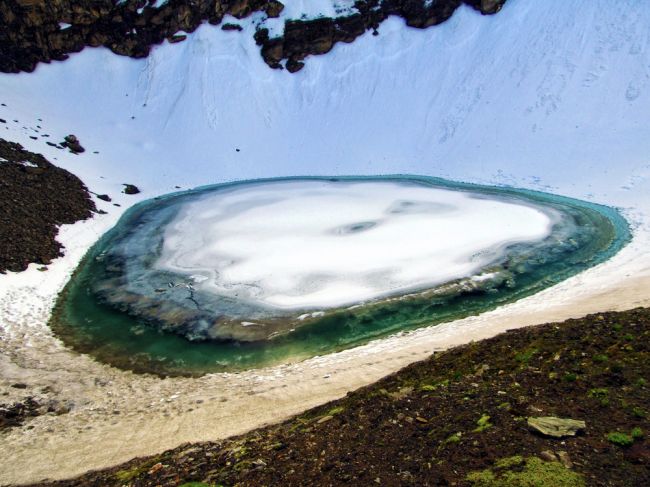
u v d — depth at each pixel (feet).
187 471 32.83
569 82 162.91
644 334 38.45
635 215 104.68
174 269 94.73
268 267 92.32
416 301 75.61
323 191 146.10
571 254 89.25
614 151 134.31
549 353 39.04
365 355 58.75
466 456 26.04
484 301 74.28
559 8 186.19
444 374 42.27
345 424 34.60
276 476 29.04
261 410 47.32
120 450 42.75
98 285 88.79
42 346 67.05
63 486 37.37
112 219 124.67
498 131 162.91
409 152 172.96
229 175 172.86
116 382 58.18
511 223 107.24
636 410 26.81
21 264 89.15
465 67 192.95
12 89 183.83
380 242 101.04
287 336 68.08
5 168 120.37
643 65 153.07
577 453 24.09
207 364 62.34
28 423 48.83
